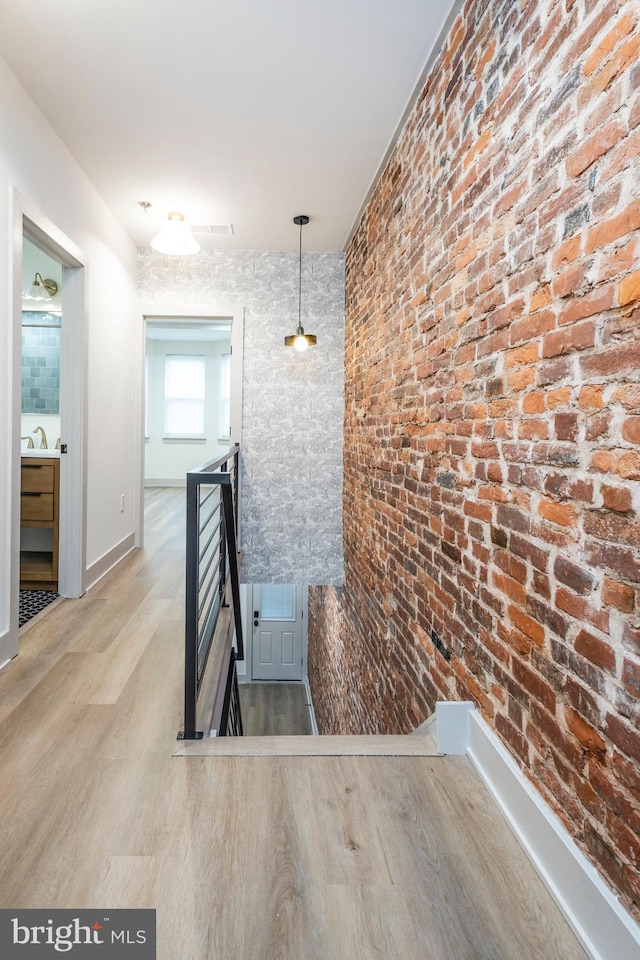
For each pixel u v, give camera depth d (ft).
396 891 3.95
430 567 7.55
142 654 7.92
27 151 8.02
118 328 12.99
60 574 10.56
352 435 13.75
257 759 5.49
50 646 8.20
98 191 11.25
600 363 3.78
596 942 3.51
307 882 3.98
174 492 27.84
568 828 4.01
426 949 3.52
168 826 4.48
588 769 3.83
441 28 6.66
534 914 3.85
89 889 3.84
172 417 29.91
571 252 4.13
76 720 6.10
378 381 10.85
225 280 14.82
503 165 5.31
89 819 4.53
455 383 6.60
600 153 3.77
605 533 3.72
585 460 3.95
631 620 3.44
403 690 8.80
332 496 15.30
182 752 5.52
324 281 15.02
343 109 8.40
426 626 7.69
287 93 8.01
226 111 8.46
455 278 6.58
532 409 4.74
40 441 14.56
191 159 9.92
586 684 3.89
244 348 14.97
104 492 12.14
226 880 3.96
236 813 4.67
